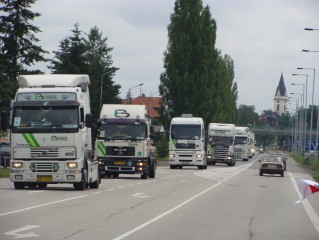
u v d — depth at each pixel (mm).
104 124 51844
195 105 122562
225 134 99625
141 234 18625
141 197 32781
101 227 19828
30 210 24250
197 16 123312
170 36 123938
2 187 37281
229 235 19219
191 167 92000
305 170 94938
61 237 17312
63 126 34062
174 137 78312
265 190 43781
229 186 46844
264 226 22062
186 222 22359
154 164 55469
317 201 35312
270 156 70375
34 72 86562
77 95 34531
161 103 124000
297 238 19219
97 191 36031
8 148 62031
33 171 34062
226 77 160375
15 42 85062
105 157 51625
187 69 123000
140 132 51719
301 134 171875
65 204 27078
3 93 76125
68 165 34062
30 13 85750
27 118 34250
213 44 124250
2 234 17656
